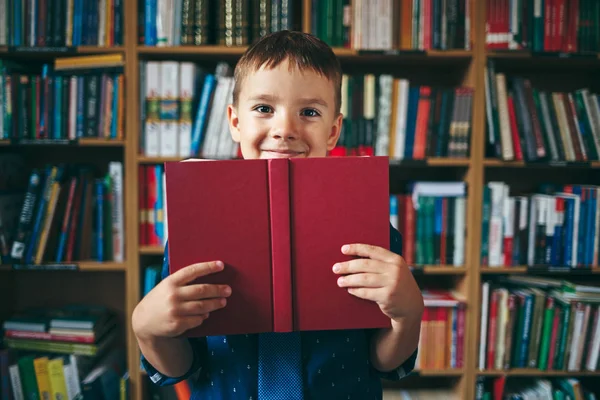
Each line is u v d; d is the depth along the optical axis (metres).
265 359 0.64
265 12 1.65
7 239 1.71
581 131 1.72
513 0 1.67
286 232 0.56
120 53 1.69
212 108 1.68
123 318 2.09
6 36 1.67
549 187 1.91
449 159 1.70
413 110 1.71
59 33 1.67
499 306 1.74
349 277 0.57
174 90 1.67
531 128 1.69
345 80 1.68
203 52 1.68
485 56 1.69
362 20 1.67
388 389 2.11
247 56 0.75
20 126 1.68
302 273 0.57
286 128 0.66
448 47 1.69
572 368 1.73
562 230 1.72
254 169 0.56
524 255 1.73
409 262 1.75
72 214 1.72
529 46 1.67
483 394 1.75
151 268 1.75
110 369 1.79
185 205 0.55
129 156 1.68
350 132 1.69
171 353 0.64
